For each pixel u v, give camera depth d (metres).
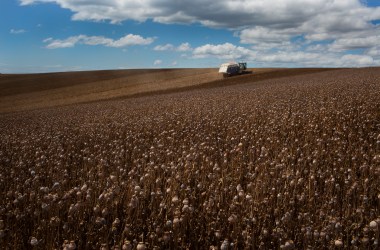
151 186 5.96
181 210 4.89
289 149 8.15
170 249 4.21
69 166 8.04
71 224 4.61
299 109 14.59
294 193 5.32
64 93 73.06
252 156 7.76
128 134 12.53
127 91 68.44
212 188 5.56
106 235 4.31
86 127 16.16
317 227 4.31
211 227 4.46
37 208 5.03
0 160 8.47
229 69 78.50
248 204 4.88
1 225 4.27
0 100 71.44
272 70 86.44
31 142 11.52
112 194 4.87
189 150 8.39
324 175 6.11
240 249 4.25
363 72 55.91
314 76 58.69
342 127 10.09
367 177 5.92
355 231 4.34
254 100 21.30
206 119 14.23
